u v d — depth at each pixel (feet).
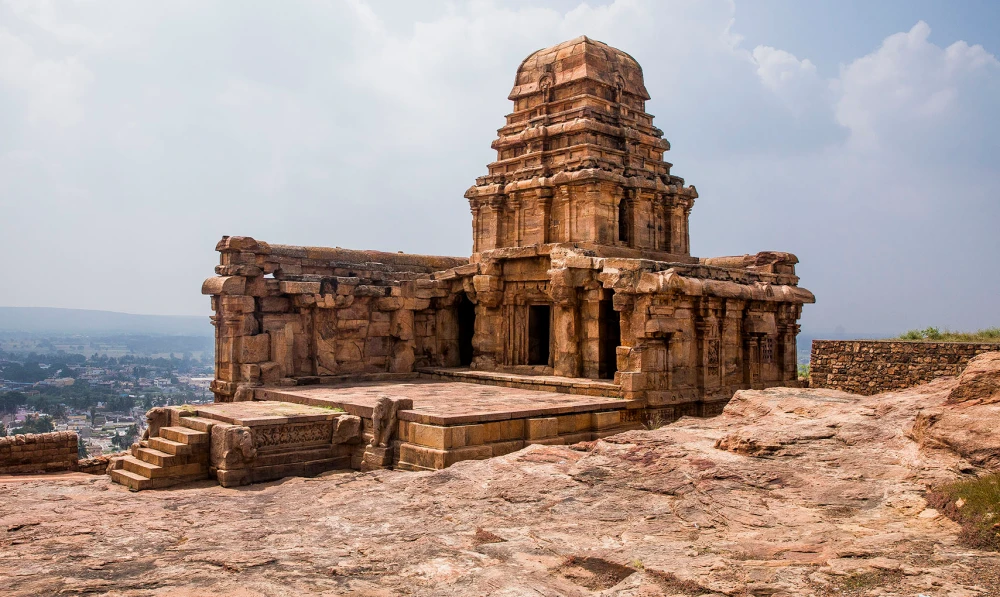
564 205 105.40
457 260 124.98
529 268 104.53
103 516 46.80
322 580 31.53
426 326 116.67
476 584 30.32
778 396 59.98
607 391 85.71
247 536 39.04
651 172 112.06
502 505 41.55
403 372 111.04
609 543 34.53
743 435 47.44
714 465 44.11
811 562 29.27
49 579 32.71
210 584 31.37
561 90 112.98
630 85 115.85
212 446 66.39
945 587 25.72
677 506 38.93
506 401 79.92
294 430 69.72
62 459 81.61
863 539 31.24
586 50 109.91
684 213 116.67
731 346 97.86
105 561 35.53
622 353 86.02
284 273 102.58
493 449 68.08
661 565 30.19
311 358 104.06
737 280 101.19
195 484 65.05
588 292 95.61
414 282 112.78
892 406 49.98
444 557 33.76
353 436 71.67
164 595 30.17
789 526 34.68
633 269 86.12
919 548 29.37
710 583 28.12
